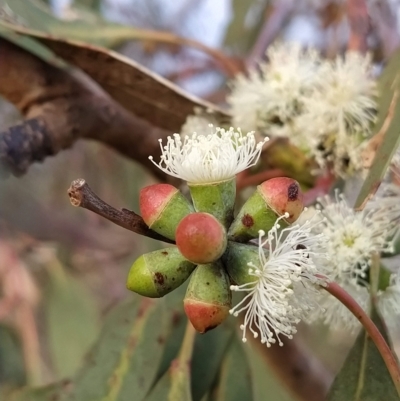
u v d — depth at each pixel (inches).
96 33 6.4
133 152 5.8
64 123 5.2
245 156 3.5
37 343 8.0
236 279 3.3
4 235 8.5
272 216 3.3
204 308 3.1
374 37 7.4
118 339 5.2
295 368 6.6
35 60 5.2
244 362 5.6
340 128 4.6
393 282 4.3
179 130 5.3
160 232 3.3
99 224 9.4
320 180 4.7
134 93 5.1
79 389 4.9
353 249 4.1
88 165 9.6
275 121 5.0
